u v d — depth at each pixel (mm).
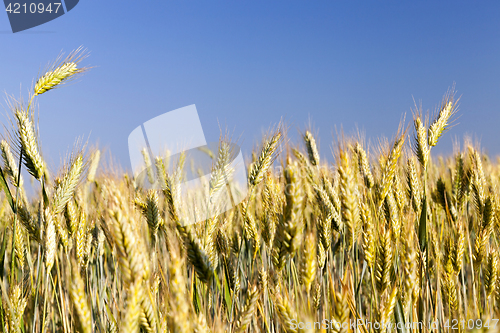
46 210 2969
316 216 4160
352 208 2938
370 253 2877
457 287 3949
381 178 3605
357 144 4688
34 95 3170
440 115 4402
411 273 2699
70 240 3578
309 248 2379
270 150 3580
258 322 3754
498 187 6078
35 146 3027
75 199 4016
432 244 3871
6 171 3754
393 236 3367
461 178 5461
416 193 4164
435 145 4203
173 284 1643
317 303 3391
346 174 2971
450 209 5012
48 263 2932
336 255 4973
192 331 1720
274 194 3895
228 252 3816
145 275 1801
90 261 4254
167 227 2457
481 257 3551
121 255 1668
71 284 1888
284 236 2410
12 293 2869
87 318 1861
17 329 2752
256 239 3629
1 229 4043
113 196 1744
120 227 1679
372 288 2959
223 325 2381
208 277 2277
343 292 2234
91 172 4531
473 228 5371
